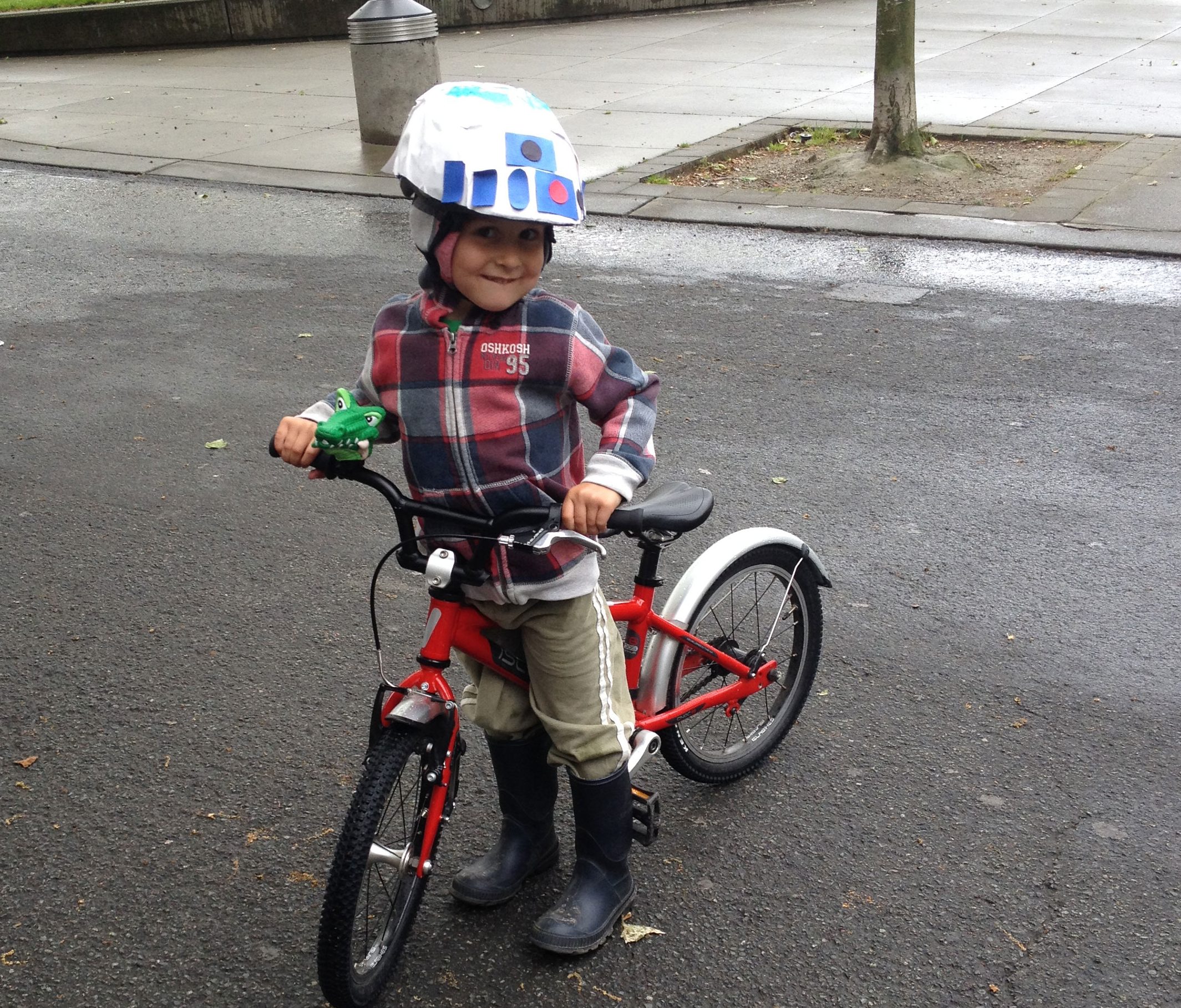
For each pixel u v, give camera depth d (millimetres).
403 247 8305
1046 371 5969
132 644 3863
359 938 2584
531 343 2279
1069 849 2984
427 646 2436
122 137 11875
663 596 4141
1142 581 4156
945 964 2650
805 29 16875
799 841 3025
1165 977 2613
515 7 17969
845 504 4711
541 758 2779
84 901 2830
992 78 13359
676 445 5223
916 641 3844
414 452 2361
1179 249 7684
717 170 10148
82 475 5059
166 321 6941
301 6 17703
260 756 3338
